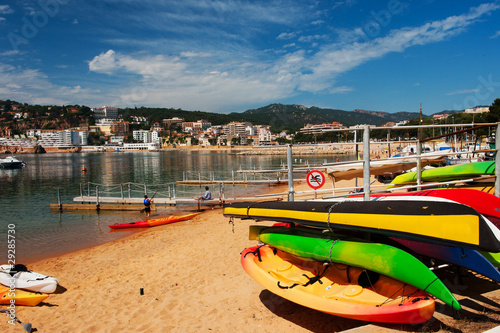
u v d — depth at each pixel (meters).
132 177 39.72
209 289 6.37
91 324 5.43
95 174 44.88
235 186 28.06
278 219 5.01
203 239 10.46
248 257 5.32
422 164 8.08
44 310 6.14
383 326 3.57
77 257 9.94
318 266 4.79
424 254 4.16
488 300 3.96
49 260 9.77
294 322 4.66
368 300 3.79
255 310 5.20
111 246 11.02
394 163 7.77
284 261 5.22
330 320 4.59
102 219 16.22
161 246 10.30
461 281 4.52
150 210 17.78
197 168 52.78
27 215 17.45
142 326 5.17
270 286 4.52
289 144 5.75
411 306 3.23
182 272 7.55
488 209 4.75
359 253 3.82
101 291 6.88
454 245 3.20
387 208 3.84
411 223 3.50
